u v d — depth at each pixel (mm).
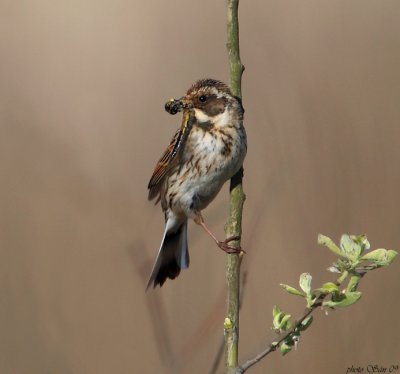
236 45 7984
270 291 11742
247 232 11953
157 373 12023
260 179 12664
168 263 10273
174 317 11219
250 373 10875
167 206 10320
